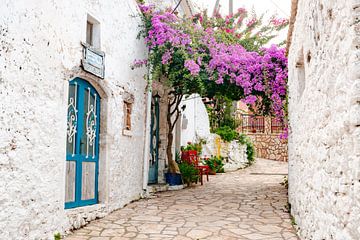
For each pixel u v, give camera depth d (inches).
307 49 163.9
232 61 330.3
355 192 89.1
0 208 139.9
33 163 163.3
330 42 114.1
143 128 325.7
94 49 226.7
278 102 328.2
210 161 556.7
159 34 318.0
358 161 86.4
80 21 211.9
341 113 101.0
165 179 394.9
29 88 160.4
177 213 250.8
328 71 117.7
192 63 309.7
